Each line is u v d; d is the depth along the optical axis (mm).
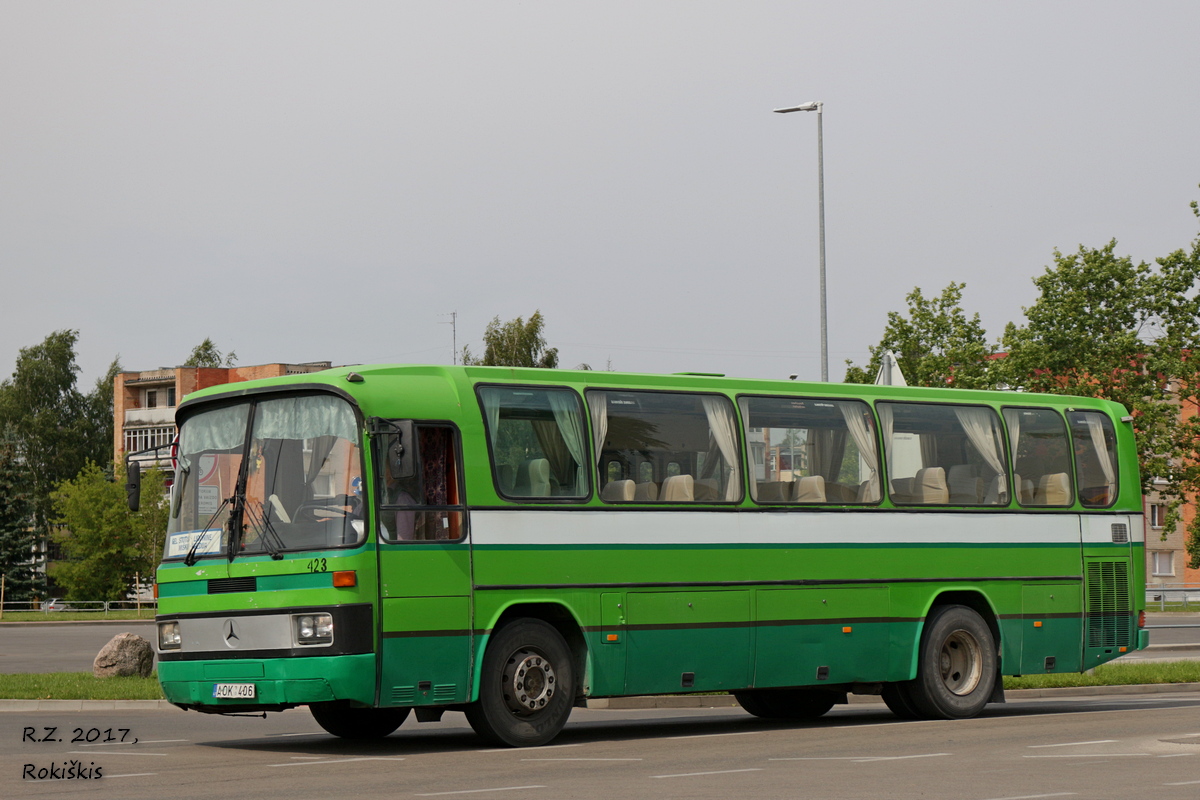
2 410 119250
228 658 16625
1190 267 57781
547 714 17484
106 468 108375
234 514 16875
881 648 20688
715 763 15086
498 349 89562
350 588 16031
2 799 12414
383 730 19203
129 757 16141
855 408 21078
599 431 18500
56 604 95062
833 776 13742
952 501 21812
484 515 17234
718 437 19594
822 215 40938
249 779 13883
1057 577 22734
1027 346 57969
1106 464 23828
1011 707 24391
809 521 20172
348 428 16562
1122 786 12781
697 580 18938
